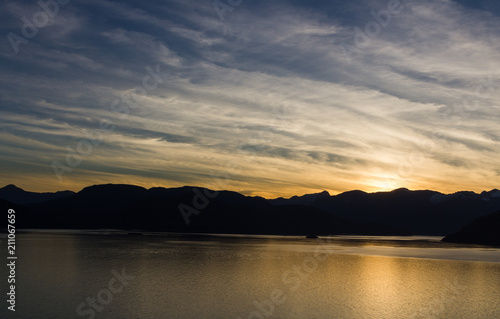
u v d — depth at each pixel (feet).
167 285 115.34
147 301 93.40
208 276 134.72
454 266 181.57
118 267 151.64
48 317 78.13
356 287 119.44
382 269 166.09
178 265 163.12
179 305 90.12
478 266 182.29
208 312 84.69
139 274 135.64
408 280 135.44
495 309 92.94
